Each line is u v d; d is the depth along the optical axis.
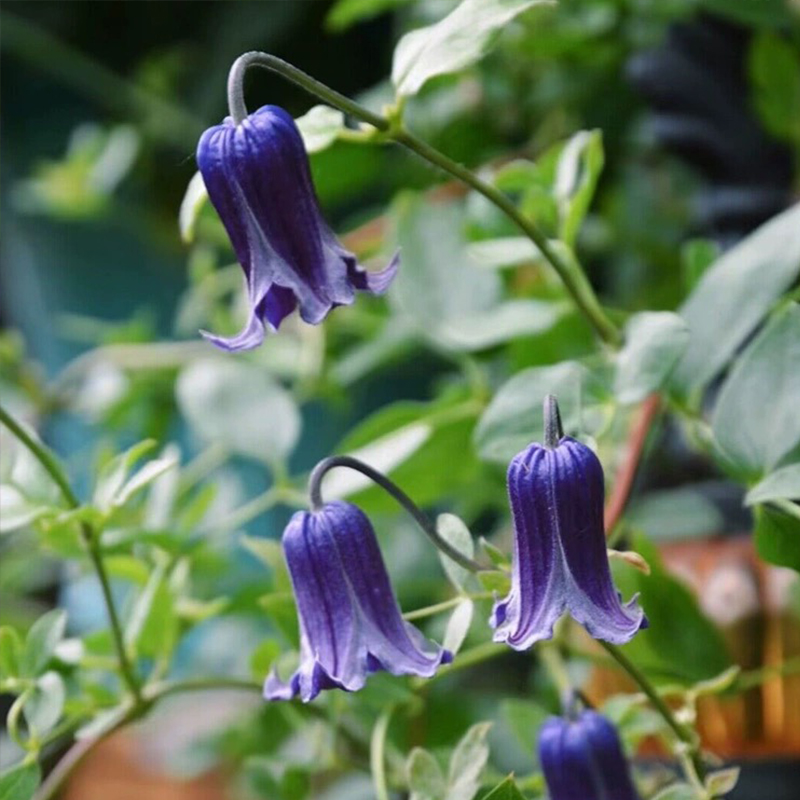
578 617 0.52
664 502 0.72
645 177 0.81
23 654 0.60
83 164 0.92
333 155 0.81
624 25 0.78
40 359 0.97
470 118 0.83
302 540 0.55
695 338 0.62
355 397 0.88
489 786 0.62
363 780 0.79
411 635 0.55
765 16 0.67
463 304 0.72
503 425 0.59
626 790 0.57
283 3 0.91
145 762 0.94
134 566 0.67
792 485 0.57
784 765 0.67
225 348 0.53
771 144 0.71
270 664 0.62
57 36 0.94
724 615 0.65
